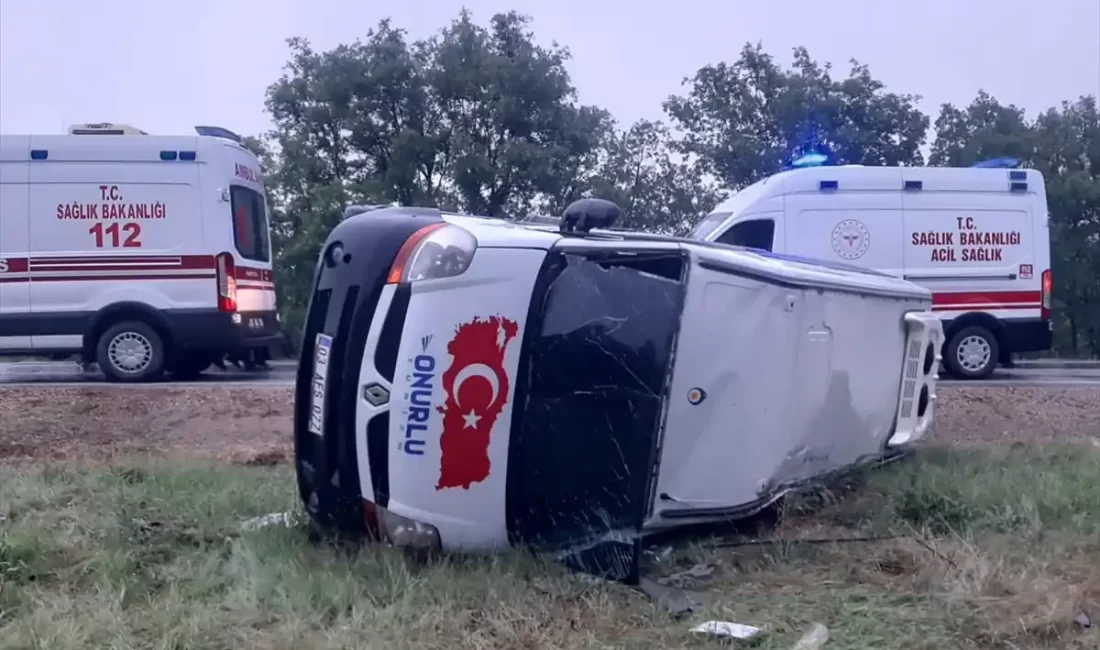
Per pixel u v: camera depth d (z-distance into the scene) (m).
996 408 10.48
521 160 24.48
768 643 4.26
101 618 4.36
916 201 13.22
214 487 6.57
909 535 5.71
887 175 13.23
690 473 5.25
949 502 6.11
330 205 23.42
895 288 7.22
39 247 12.18
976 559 5.10
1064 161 26.81
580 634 4.30
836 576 5.08
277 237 24.95
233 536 5.57
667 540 5.46
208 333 12.45
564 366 4.96
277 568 4.88
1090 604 4.62
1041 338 13.45
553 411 4.94
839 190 13.14
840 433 6.54
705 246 5.43
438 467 4.90
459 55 25.30
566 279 5.01
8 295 12.15
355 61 25.09
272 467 7.59
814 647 4.20
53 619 4.36
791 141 26.20
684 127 27.50
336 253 5.20
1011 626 4.38
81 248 12.23
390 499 4.93
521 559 4.93
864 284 6.66
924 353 7.54
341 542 5.21
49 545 5.25
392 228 5.13
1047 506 6.18
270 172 25.86
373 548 5.03
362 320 5.00
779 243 13.05
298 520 5.66
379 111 25.47
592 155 26.28
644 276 5.11
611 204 5.37
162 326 12.40
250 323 12.99
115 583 4.79
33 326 12.20
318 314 5.17
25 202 12.16
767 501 5.76
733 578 5.06
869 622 4.46
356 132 25.12
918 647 4.24
